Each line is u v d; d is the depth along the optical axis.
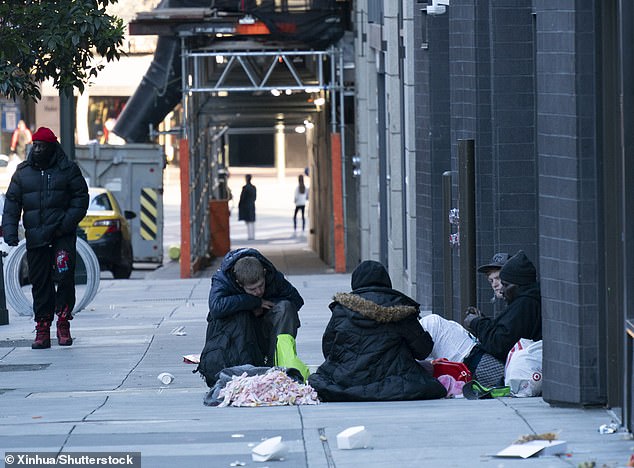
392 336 21.59
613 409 19.25
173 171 130.50
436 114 36.00
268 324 23.53
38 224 31.36
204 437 18.14
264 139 153.75
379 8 49.84
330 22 62.22
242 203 96.06
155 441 17.91
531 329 22.34
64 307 32.81
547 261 19.91
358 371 21.50
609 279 19.30
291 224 108.25
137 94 69.88
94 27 31.47
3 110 103.25
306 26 62.09
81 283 50.28
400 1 44.44
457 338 23.47
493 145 28.42
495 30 27.98
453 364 22.44
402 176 45.31
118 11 91.06
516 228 28.44
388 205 50.03
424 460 16.06
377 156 54.69
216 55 62.28
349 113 69.31
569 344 19.61
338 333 21.70
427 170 37.47
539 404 20.42
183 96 63.03
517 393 21.73
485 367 22.69
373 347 21.55
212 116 76.31
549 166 19.73
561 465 15.42
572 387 19.61
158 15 61.12
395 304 21.67
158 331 36.56
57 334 33.19
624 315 17.91
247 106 71.12
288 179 145.88
